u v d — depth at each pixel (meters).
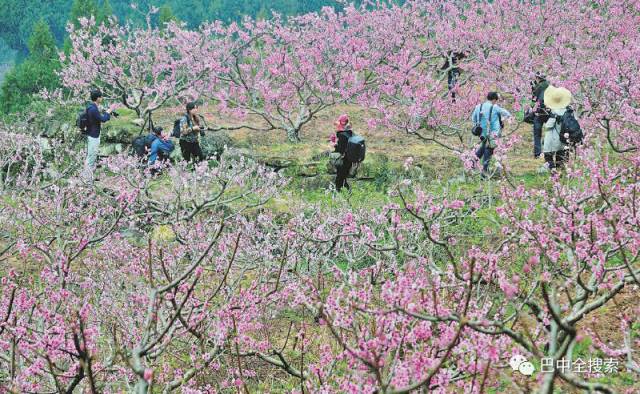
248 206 12.64
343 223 10.30
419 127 19.78
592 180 9.30
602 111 14.78
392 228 8.64
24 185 15.02
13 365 5.71
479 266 6.57
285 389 8.03
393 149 18.09
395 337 5.43
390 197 14.48
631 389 6.57
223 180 12.74
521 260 9.04
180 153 17.91
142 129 18.61
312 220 11.80
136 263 10.25
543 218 9.94
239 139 19.17
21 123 19.86
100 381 7.12
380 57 20.86
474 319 5.70
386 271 9.37
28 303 6.77
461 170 15.98
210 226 12.00
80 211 11.60
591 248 7.24
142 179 13.88
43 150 18.69
